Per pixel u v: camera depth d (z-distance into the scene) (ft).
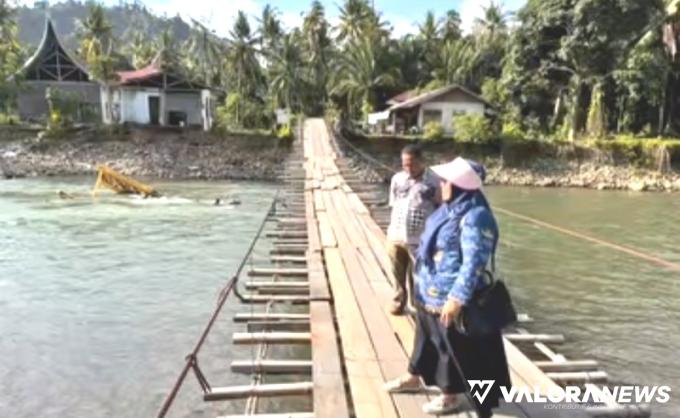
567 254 52.65
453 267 10.94
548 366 18.28
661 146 122.21
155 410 22.88
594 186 120.88
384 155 124.57
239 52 160.97
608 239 61.57
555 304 38.52
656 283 43.86
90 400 23.68
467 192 10.96
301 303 25.99
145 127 121.39
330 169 74.18
